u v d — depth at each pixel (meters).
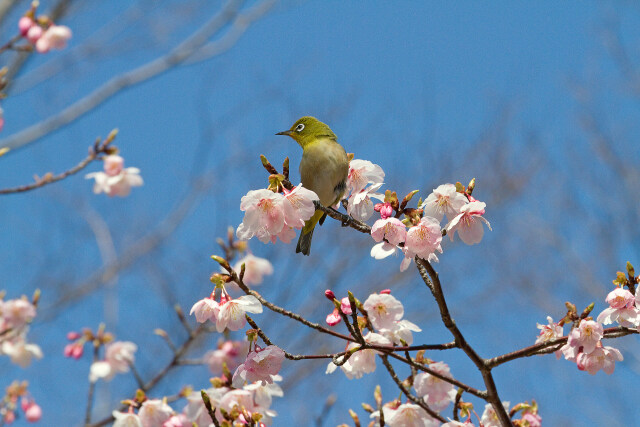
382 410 7.94
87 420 12.28
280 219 6.95
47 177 11.76
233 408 7.60
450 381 7.36
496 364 7.19
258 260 13.05
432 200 7.20
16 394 12.37
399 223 6.87
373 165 8.40
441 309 7.04
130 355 12.67
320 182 10.73
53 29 12.45
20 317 12.80
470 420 7.84
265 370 6.75
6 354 13.16
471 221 7.12
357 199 7.87
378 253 6.87
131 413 9.15
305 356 6.89
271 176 7.20
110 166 12.23
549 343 7.13
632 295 6.92
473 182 7.31
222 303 6.80
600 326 6.92
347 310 7.17
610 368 6.90
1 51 12.41
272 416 8.14
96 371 12.30
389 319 7.47
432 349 7.14
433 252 6.87
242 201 6.90
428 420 8.05
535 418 8.09
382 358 7.98
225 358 13.17
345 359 6.98
